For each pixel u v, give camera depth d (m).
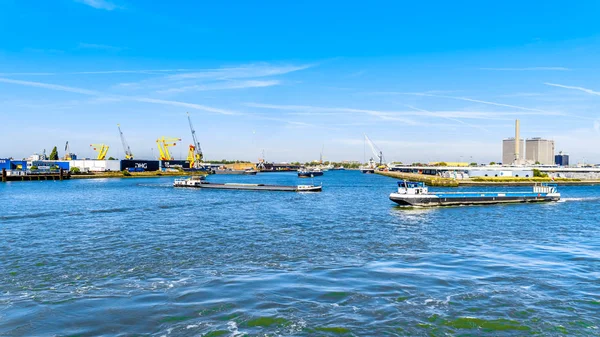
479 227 70.31
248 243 55.25
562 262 44.81
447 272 40.62
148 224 72.94
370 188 189.62
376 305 31.97
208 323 28.91
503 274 39.97
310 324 28.75
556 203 114.62
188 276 39.56
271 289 35.47
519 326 28.59
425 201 103.69
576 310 31.20
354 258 46.66
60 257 47.56
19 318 29.80
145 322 29.09
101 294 34.59
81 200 120.81
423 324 28.80
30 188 180.62
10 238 59.47
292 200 123.69
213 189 180.50
